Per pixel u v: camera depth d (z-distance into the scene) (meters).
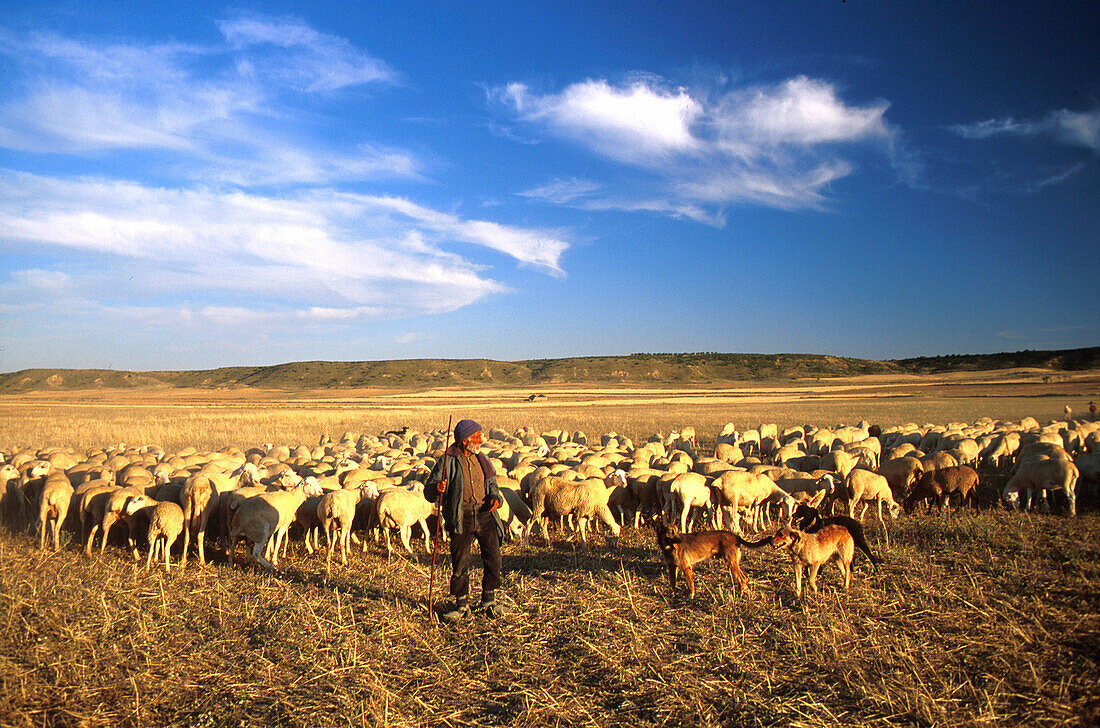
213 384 170.25
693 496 11.91
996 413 44.56
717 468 14.26
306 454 20.53
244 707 5.41
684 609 7.54
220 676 5.96
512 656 6.33
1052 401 59.03
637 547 11.04
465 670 6.07
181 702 5.52
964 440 16.83
